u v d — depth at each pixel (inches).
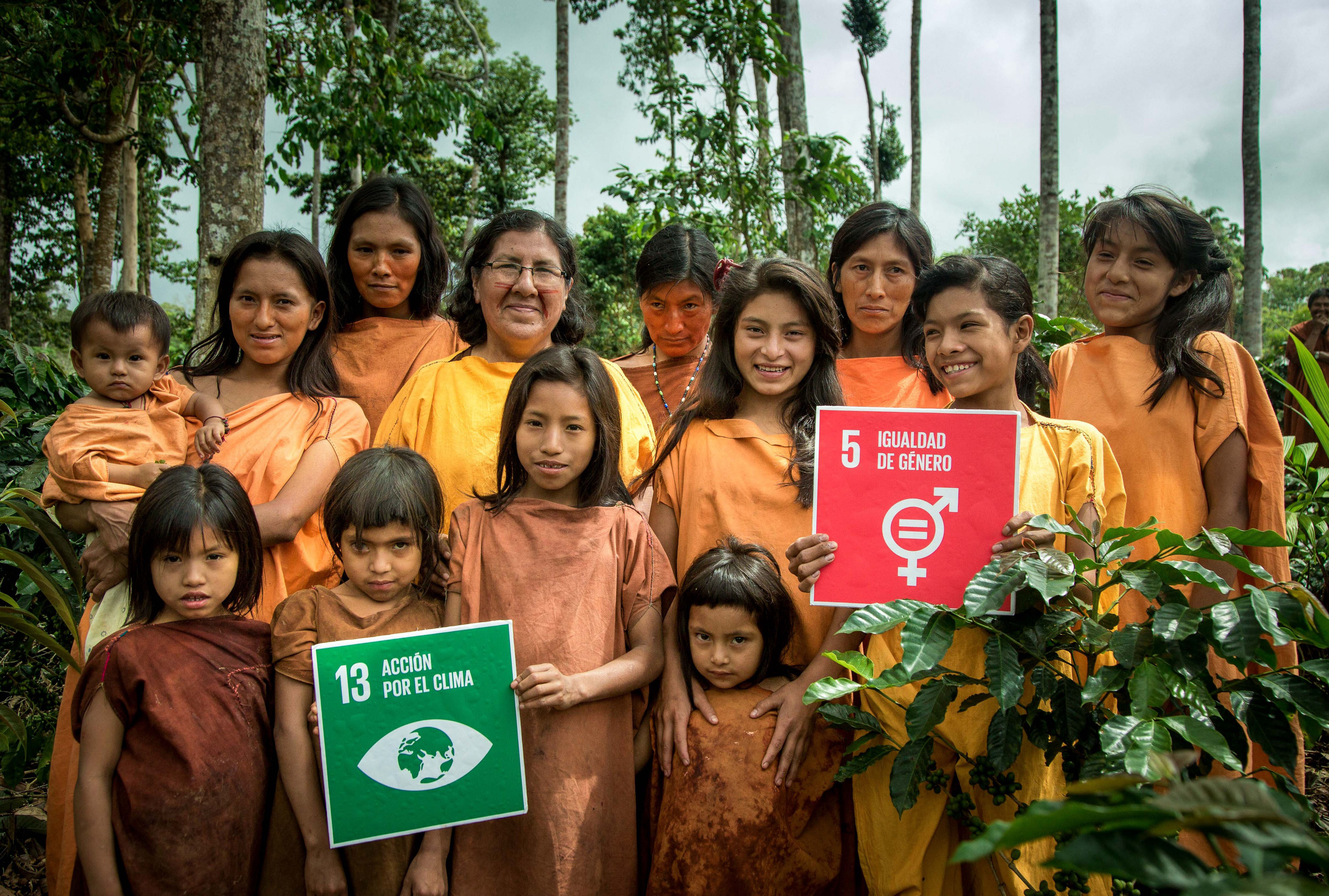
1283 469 110.2
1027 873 84.8
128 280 553.6
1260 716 74.8
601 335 742.5
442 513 96.6
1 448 162.9
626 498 103.5
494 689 86.2
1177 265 107.3
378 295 131.4
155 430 105.6
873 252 124.9
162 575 86.2
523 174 974.4
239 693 86.1
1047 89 448.8
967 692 90.6
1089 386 112.3
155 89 532.1
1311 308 298.7
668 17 311.0
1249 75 519.5
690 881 87.0
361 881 86.4
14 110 486.6
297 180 971.9
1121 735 68.4
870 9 1184.2
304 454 106.0
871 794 92.4
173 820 80.7
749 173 299.7
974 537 87.7
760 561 94.8
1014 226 1034.1
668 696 96.2
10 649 165.0
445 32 864.3
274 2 339.6
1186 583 90.3
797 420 105.7
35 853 124.9
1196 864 42.6
